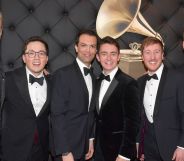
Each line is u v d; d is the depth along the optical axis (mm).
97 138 1964
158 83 1904
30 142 1814
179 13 2389
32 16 2318
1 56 2297
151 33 2307
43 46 1877
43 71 2053
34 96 1873
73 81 1905
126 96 1873
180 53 2391
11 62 2312
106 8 2260
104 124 1905
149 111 1895
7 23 2299
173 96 1827
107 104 1897
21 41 2309
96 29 2275
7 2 2295
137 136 1921
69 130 1886
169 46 2387
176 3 2391
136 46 2301
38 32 2320
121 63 2305
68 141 1867
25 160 1811
